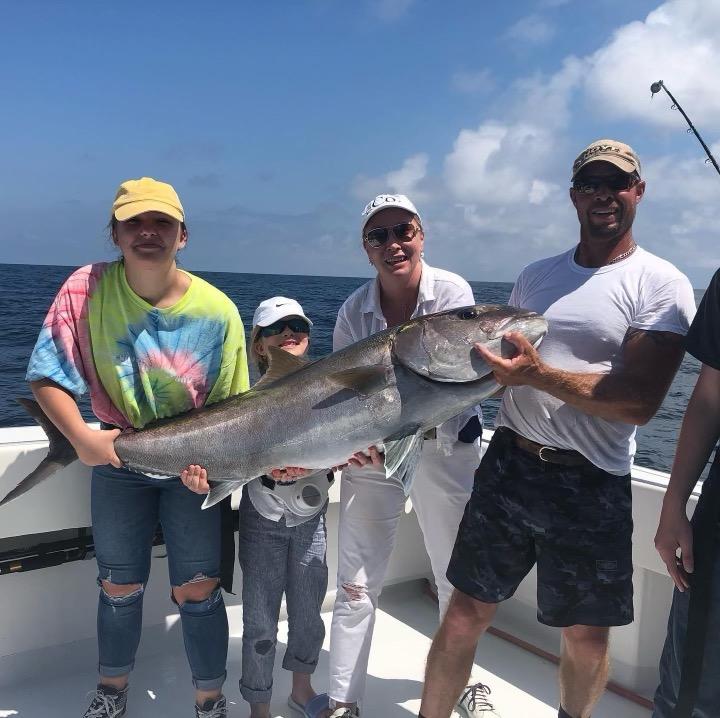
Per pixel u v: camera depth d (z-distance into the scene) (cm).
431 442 292
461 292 292
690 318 227
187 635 274
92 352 260
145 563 279
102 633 275
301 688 294
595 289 239
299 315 293
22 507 288
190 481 257
